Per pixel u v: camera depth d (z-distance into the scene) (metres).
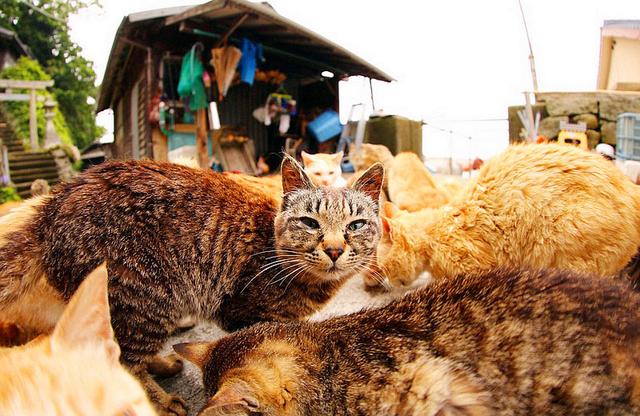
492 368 1.94
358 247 2.89
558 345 1.90
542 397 1.88
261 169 11.42
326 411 1.99
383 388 1.96
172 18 9.16
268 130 12.96
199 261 2.60
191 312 2.66
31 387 1.08
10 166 17.72
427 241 3.77
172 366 2.97
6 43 25.97
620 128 7.23
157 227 2.50
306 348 2.15
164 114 10.15
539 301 2.05
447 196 6.62
